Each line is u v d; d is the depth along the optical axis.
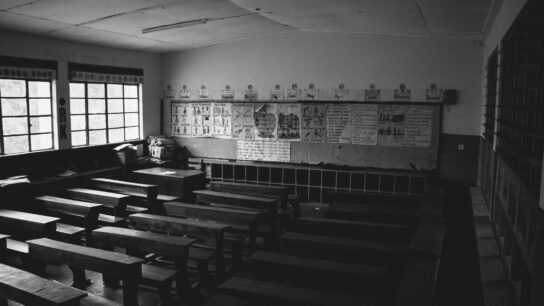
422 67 8.88
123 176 9.31
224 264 5.68
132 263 4.29
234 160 10.47
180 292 4.95
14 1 5.86
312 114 9.77
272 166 9.87
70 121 8.73
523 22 3.73
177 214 6.50
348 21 7.80
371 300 3.66
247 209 7.21
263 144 10.27
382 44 9.10
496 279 4.22
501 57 5.46
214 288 5.32
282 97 10.00
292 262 4.40
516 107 4.30
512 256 3.94
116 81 9.77
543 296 2.46
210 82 10.66
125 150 9.48
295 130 9.95
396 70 9.06
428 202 6.93
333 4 6.35
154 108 10.98
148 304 4.98
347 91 9.47
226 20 7.97
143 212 7.42
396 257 4.78
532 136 3.68
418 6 5.75
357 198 7.45
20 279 3.91
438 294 4.80
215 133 10.71
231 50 10.34
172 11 6.99
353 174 9.45
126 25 7.77
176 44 10.01
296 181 9.85
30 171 7.89
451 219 7.47
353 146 9.52
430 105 8.88
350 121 9.49
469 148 8.71
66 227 6.35
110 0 6.15
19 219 5.88
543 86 3.48
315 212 8.92
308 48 9.67
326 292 3.81
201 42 10.08
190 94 10.89
